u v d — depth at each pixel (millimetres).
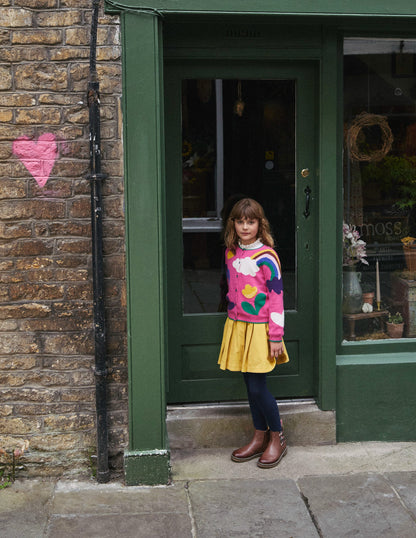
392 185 4043
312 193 3910
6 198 3354
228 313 3676
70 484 3498
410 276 4148
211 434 3898
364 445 3961
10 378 3488
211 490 3436
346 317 4078
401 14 3506
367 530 3068
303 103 3840
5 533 3043
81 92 3324
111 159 3373
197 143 3822
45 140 3338
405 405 3988
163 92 3506
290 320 3982
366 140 3971
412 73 3939
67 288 3443
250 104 3830
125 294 3467
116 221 3416
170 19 3443
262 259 3488
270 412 3650
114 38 3301
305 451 3879
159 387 3484
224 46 3645
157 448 3516
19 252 3396
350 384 3945
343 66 3877
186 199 3855
